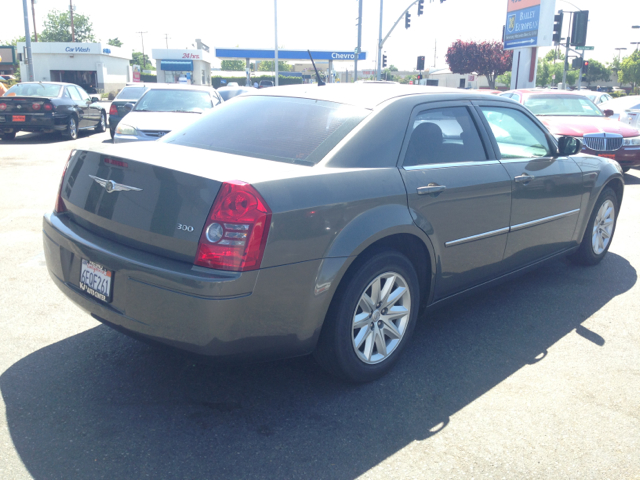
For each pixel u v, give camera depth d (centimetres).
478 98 368
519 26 2448
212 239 230
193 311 230
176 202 241
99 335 344
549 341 357
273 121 313
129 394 280
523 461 238
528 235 392
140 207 251
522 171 372
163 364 311
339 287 269
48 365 305
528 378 309
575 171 431
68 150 1247
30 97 1361
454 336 362
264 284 236
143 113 966
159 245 245
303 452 239
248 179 238
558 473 230
